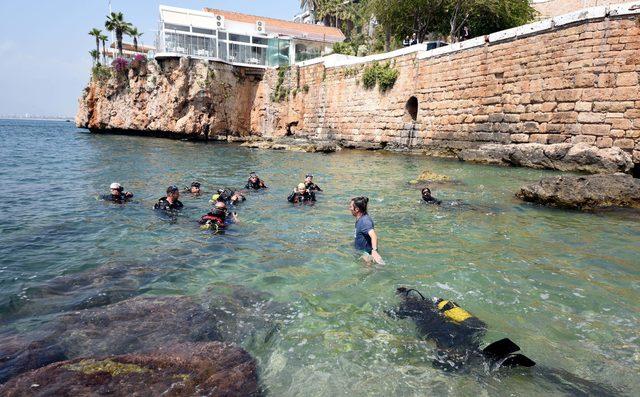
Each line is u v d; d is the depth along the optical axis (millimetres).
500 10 27531
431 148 25672
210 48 38906
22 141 36781
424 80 26062
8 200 10719
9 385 3180
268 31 47250
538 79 19188
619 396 3250
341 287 5387
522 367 3639
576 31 17453
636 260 6543
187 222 8695
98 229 8055
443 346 3965
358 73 31531
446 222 8984
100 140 37531
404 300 4910
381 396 3275
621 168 15734
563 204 10484
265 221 8969
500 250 7020
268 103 40219
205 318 4449
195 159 22672
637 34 15836
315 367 3654
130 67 41156
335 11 56594
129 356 3639
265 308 4758
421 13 30469
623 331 4281
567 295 5168
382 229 8375
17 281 5410
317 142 31953
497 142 21469
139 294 5078
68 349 3801
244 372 3516
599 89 16906
